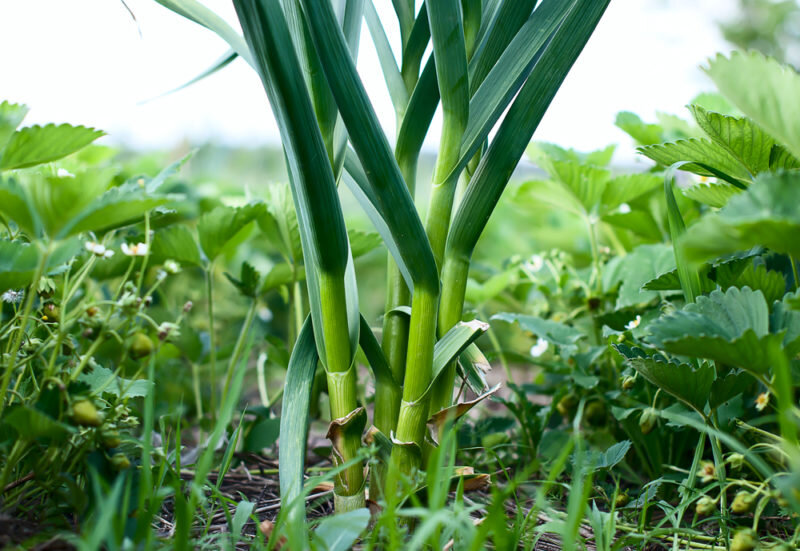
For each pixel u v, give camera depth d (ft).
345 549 1.70
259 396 3.54
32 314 2.00
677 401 2.26
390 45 2.04
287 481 1.83
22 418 1.65
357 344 1.90
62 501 1.81
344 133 1.93
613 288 2.69
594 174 2.71
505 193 3.16
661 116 2.86
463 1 1.97
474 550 1.61
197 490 1.69
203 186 3.92
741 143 1.98
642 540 1.94
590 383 2.35
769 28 13.46
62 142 1.86
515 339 3.80
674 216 1.98
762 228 1.53
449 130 1.88
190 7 1.92
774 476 1.74
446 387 1.97
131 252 1.94
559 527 1.81
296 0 1.82
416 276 1.83
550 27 1.88
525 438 2.51
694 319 1.80
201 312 3.77
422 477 1.84
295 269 2.62
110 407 1.91
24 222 1.67
